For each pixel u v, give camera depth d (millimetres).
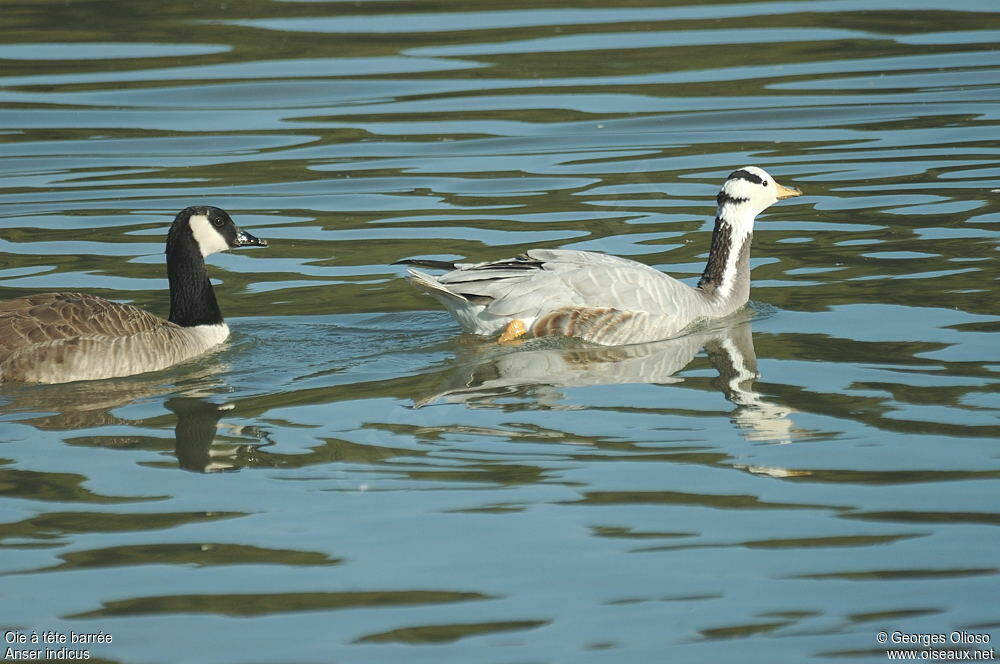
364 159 23281
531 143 23969
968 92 25641
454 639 9500
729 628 9602
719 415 13578
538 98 25875
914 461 12273
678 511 11406
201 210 16594
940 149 23000
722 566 10469
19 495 11859
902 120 24531
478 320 16578
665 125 24656
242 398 14430
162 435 13305
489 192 21797
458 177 22484
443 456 12633
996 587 10070
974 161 22359
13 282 18109
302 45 28734
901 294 17250
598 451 12703
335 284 18438
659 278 16781
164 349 15523
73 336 14844
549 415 13727
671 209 20812
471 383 14820
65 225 20531
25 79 26781
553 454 12656
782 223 20469
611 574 10391
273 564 10602
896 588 10094
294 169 22906
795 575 10312
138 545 10938
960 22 29891
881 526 11062
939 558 10500
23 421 13719
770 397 14070
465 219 20625
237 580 10359
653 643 9414
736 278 17516
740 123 24641
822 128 24266
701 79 26781
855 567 10430
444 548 10828
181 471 12383
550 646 9391
